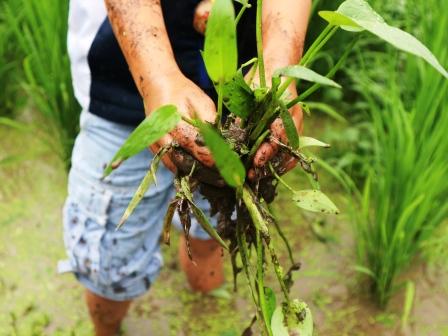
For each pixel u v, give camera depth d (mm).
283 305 1189
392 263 2178
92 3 1512
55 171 2795
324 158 2816
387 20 2670
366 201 2236
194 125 1023
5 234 2504
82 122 1706
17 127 2902
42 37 2791
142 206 1708
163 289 2318
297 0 1366
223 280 2324
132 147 879
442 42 2332
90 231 1724
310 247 2484
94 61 1549
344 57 1114
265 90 1081
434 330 2199
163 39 1271
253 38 1611
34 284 2322
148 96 1217
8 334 2141
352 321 2227
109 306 1903
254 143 1127
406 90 2607
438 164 2137
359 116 2906
